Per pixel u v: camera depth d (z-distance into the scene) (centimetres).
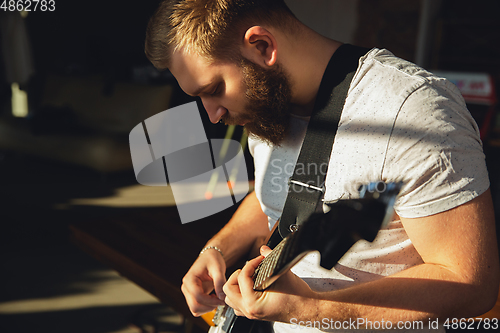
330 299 60
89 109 513
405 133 56
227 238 95
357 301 58
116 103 489
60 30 732
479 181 54
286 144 78
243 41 64
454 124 55
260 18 65
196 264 90
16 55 710
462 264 53
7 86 589
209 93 69
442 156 53
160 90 462
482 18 427
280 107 68
